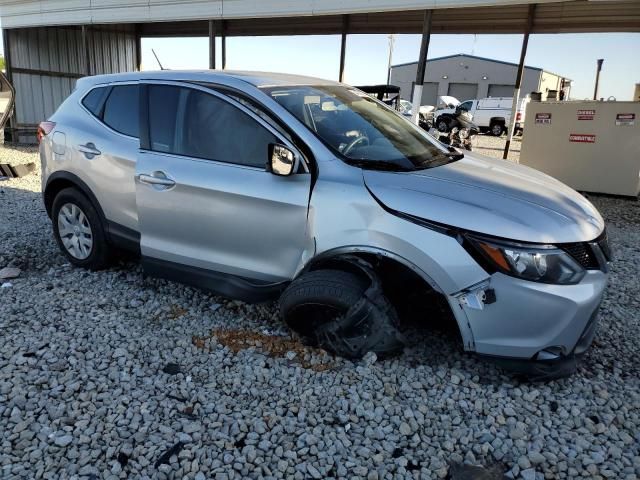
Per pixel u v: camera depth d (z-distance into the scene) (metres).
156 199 3.86
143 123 4.04
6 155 12.88
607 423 2.83
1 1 15.28
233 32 15.05
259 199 3.38
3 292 4.32
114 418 2.77
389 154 3.54
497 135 28.80
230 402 2.93
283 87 3.76
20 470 2.41
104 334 3.65
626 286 4.96
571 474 2.47
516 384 3.15
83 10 13.60
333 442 2.64
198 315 3.97
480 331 2.92
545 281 2.81
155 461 2.49
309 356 3.37
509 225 2.86
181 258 3.86
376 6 9.22
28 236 5.88
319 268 3.36
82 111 4.56
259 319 3.91
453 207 2.95
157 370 3.23
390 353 3.33
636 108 9.40
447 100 33.59
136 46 17.73
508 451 2.62
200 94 3.77
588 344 3.10
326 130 3.50
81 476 2.38
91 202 4.49
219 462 2.49
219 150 3.63
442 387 3.10
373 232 3.06
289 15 10.30
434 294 3.16
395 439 2.68
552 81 42.97
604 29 10.94
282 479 2.41
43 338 3.56
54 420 2.75
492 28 11.94
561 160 10.23
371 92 11.75
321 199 3.21
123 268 4.86
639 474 2.47
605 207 9.07
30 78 15.84
